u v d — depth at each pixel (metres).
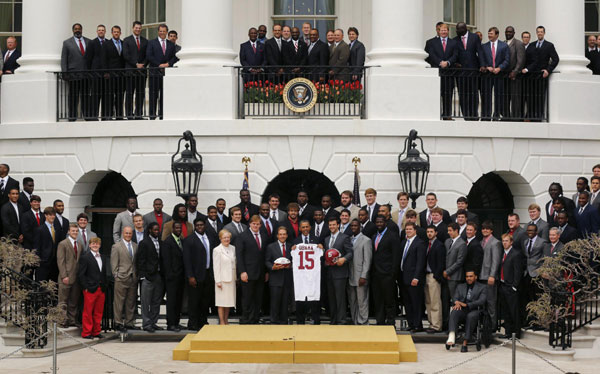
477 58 21.83
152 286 18.52
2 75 22.72
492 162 21.62
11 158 22.58
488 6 26.08
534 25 25.92
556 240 18.08
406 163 20.69
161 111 22.16
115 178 23.03
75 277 18.47
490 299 17.86
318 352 16.34
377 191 21.25
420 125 21.20
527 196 22.12
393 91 21.23
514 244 18.59
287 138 21.28
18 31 27.14
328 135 21.20
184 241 18.53
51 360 16.73
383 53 21.47
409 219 18.58
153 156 21.59
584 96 22.30
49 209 19.02
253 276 18.48
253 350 16.45
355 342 16.39
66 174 22.19
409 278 18.34
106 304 19.02
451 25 25.73
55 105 22.45
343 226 18.92
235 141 21.33
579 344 17.45
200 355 16.39
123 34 26.38
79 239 18.72
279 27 21.92
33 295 17.56
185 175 20.94
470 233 18.12
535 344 17.67
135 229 19.56
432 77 21.34
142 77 21.94
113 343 18.31
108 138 21.84
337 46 21.84
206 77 21.36
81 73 22.28
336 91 21.45
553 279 17.36
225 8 21.72
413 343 17.27
